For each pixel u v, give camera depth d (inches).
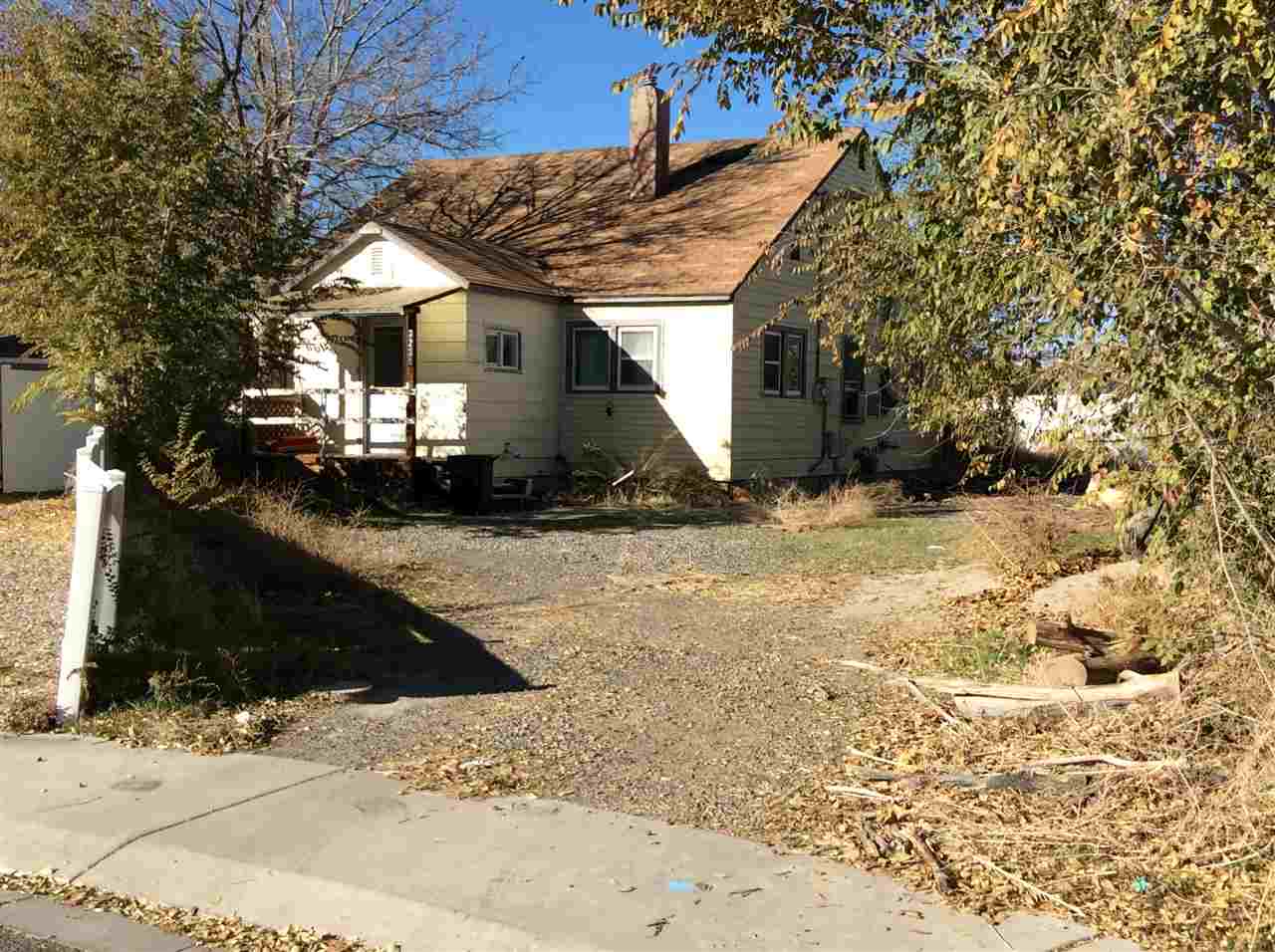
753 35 281.4
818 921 161.6
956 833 192.5
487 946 159.2
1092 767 215.5
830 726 258.1
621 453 818.8
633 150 954.1
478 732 256.5
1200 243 207.6
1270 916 160.1
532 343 807.7
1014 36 227.1
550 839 192.1
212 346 561.0
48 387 558.9
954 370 291.0
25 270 530.3
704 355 789.9
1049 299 217.3
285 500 566.3
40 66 534.0
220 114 597.0
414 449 716.7
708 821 201.3
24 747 245.8
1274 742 193.3
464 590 446.3
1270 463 202.8
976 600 402.3
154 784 222.2
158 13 625.3
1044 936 157.2
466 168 1114.7
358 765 234.1
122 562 324.2
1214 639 244.2
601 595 435.2
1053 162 206.7
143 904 178.9
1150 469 216.2
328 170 1048.8
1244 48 191.5
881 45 273.0
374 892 172.6
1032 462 555.2
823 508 679.7
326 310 708.0
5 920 173.5
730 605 414.6
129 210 531.2
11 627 340.2
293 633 348.2
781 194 892.6
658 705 277.7
